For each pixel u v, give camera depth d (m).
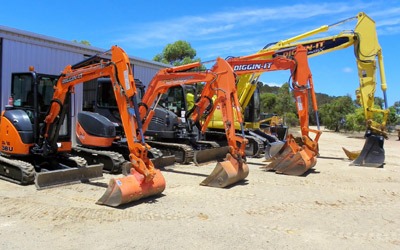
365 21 12.87
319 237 5.27
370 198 7.72
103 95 11.41
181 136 12.16
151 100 10.53
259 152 13.73
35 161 9.02
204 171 10.24
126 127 7.03
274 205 6.90
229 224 5.69
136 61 17.06
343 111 41.56
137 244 4.77
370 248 4.91
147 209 6.35
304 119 10.45
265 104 46.41
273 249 4.75
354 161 12.40
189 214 6.14
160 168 10.48
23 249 4.52
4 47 11.64
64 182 7.95
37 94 8.38
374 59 12.75
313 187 8.62
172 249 4.65
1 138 8.58
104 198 6.51
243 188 8.27
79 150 10.42
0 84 11.56
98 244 4.73
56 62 13.20
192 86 13.19
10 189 7.48
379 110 12.48
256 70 11.11
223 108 8.92
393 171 11.24
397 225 5.93
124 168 9.45
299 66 10.43
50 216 5.81
